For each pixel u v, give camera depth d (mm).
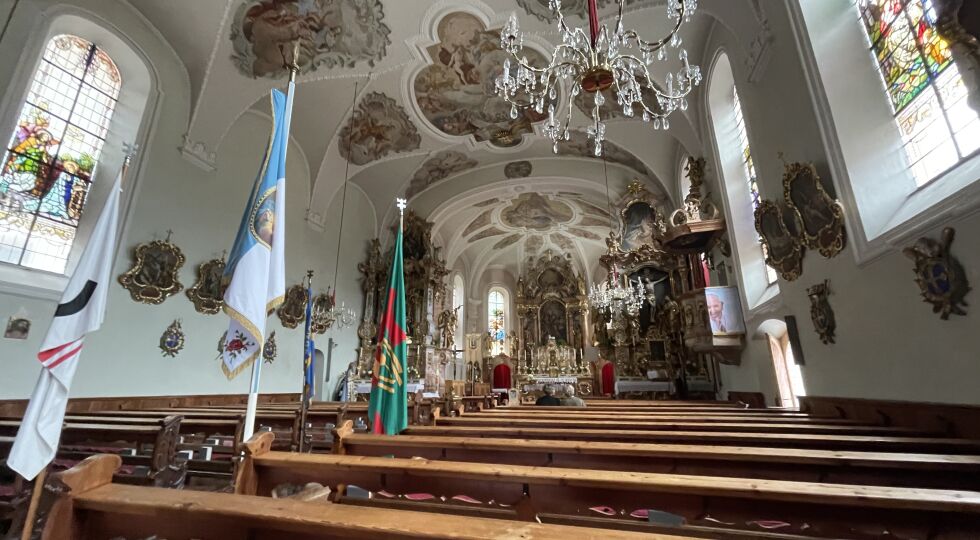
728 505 2141
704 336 10070
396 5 10430
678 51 10227
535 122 14477
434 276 18594
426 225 18391
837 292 5555
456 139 15375
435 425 6070
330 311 14586
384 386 5773
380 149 15195
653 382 14953
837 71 5512
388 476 2625
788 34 6164
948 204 3729
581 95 12594
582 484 2293
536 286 25812
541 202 20641
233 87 10883
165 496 1772
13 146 7688
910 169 4984
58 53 8469
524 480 2381
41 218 8047
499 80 6520
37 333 7535
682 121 11438
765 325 8164
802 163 5902
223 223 11203
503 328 26297
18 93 7465
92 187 8938
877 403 4836
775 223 6777
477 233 23359
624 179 16531
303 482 2729
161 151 9828
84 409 7891
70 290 3264
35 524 3064
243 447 2723
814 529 2152
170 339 9586
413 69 12422
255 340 3420
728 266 10133
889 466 2668
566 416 6535
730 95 9656
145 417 6176
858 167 5160
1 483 4066
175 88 10250
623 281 16312
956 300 3758
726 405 9367
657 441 4203
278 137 4035
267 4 9633
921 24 4699
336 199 15867
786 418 5621
